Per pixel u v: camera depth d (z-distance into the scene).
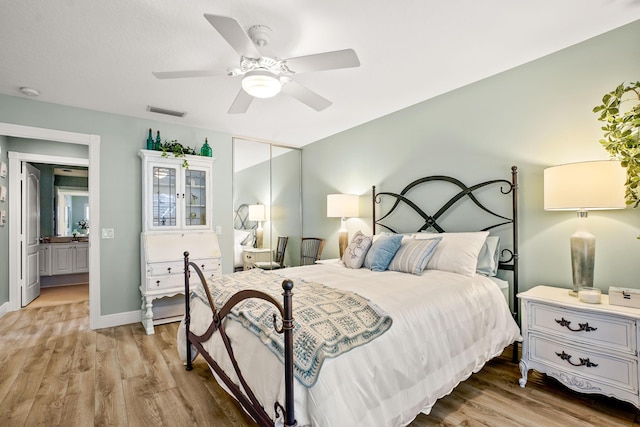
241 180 4.52
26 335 3.16
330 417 1.14
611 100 2.12
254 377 1.41
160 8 1.79
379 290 1.88
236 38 1.63
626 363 1.70
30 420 1.79
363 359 1.34
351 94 3.09
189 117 3.67
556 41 2.25
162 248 3.41
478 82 2.85
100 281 3.42
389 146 3.69
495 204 2.75
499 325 2.15
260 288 1.94
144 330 3.32
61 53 2.26
